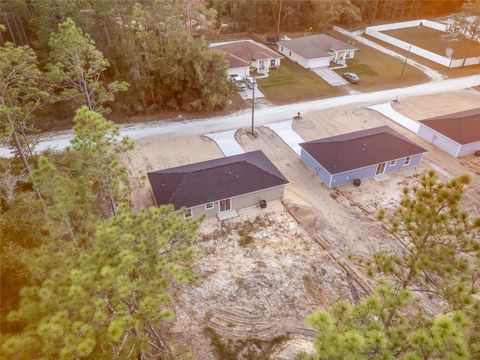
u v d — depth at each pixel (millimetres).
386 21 78312
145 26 38906
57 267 11508
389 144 30016
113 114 39062
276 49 60156
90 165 16000
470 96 44875
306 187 28688
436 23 73500
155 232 11578
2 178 20828
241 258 21641
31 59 22688
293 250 22391
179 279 10523
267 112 40625
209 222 24703
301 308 18516
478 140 32219
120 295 9203
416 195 12195
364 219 25344
